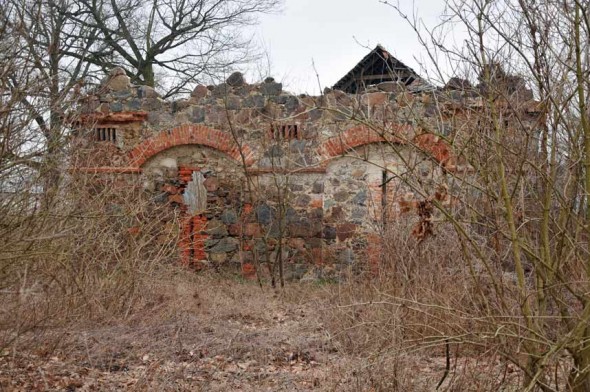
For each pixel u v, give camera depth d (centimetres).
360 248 1330
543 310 439
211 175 1379
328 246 1344
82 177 812
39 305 681
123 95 1385
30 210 570
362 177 1335
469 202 473
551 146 439
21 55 530
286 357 707
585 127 420
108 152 1345
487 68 446
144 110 1384
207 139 1373
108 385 589
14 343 625
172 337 738
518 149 459
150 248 1101
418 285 626
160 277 985
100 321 789
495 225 454
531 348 433
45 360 635
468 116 456
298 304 1040
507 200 438
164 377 600
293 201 1355
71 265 747
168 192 1378
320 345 733
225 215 1370
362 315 683
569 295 470
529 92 478
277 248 1345
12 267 555
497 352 457
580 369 425
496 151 445
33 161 563
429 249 699
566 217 436
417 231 596
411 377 519
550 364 434
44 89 571
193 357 677
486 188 448
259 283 1240
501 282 453
